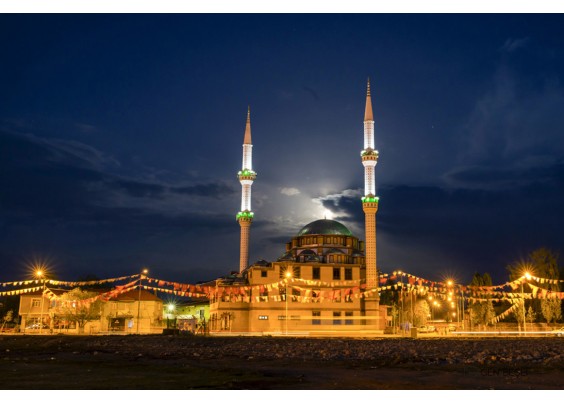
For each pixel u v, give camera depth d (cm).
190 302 15700
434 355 4722
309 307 11312
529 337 8406
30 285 11312
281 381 3034
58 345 6228
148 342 6569
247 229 13650
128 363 4088
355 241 13225
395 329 10869
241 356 4756
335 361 4297
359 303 11488
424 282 9100
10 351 5431
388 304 14700
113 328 11150
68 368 3669
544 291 9019
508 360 4272
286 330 10669
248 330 11244
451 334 9706
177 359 4472
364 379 3134
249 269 11831
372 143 12500
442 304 15200
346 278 11638
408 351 5166
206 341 6806
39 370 3525
